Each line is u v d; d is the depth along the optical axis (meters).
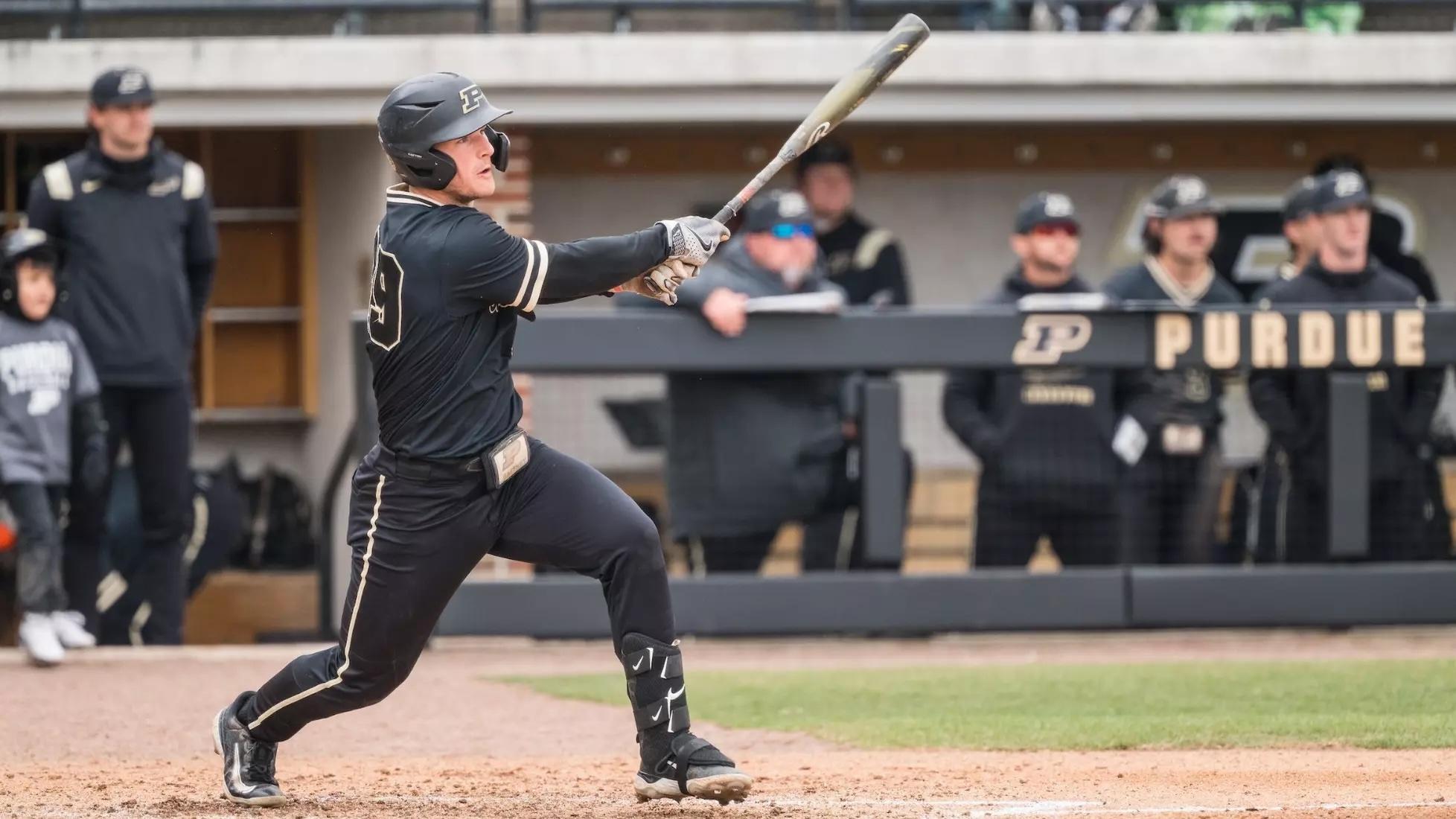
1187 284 32.47
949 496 32.84
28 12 40.81
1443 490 31.94
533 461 15.13
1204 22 43.00
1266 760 19.20
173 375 30.28
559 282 14.55
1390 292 32.03
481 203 40.22
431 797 17.03
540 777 18.69
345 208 42.16
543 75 38.94
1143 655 30.30
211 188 45.03
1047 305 30.55
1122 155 44.19
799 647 31.70
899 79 39.66
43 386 28.39
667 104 39.59
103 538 31.39
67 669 28.56
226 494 38.09
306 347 44.62
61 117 39.25
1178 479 31.17
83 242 29.66
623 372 30.42
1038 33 40.91
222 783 18.16
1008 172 44.22
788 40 39.31
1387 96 40.97
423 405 14.55
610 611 15.32
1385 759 19.11
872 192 44.12
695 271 15.41
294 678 15.59
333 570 38.75
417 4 40.41
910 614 31.00
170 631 31.22
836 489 31.25
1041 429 30.80
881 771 18.61
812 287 32.03
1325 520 31.42
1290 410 31.22
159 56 38.66
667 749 15.14
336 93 39.09
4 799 16.95
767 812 15.63
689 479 30.83
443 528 14.77
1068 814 15.35
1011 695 25.14
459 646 32.06
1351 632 32.84
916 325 30.47
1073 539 31.30
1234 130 44.16
